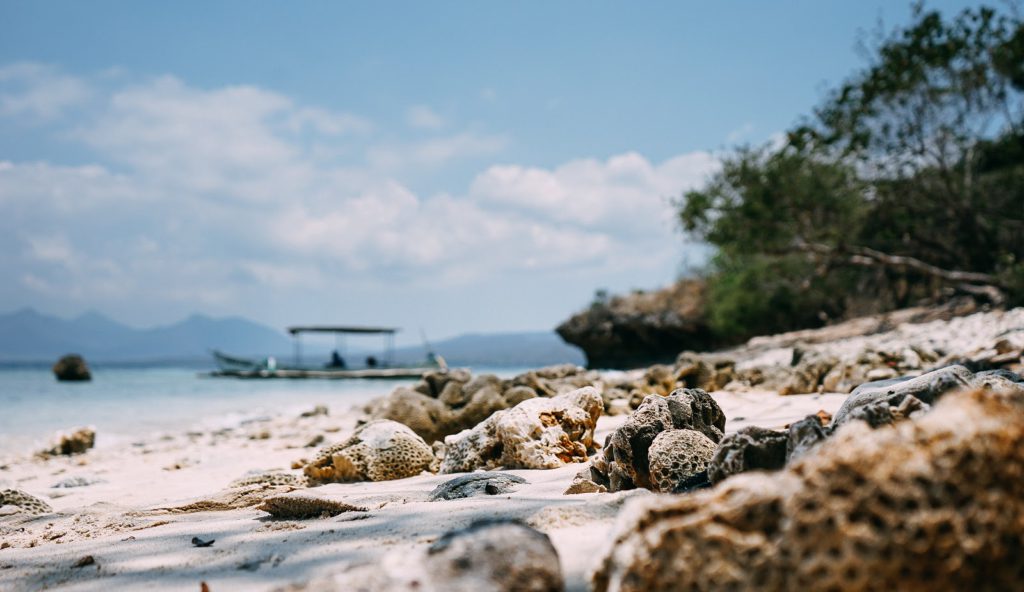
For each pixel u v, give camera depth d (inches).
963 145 933.2
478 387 373.4
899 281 1193.4
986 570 65.2
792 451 114.8
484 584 72.2
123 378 1716.3
